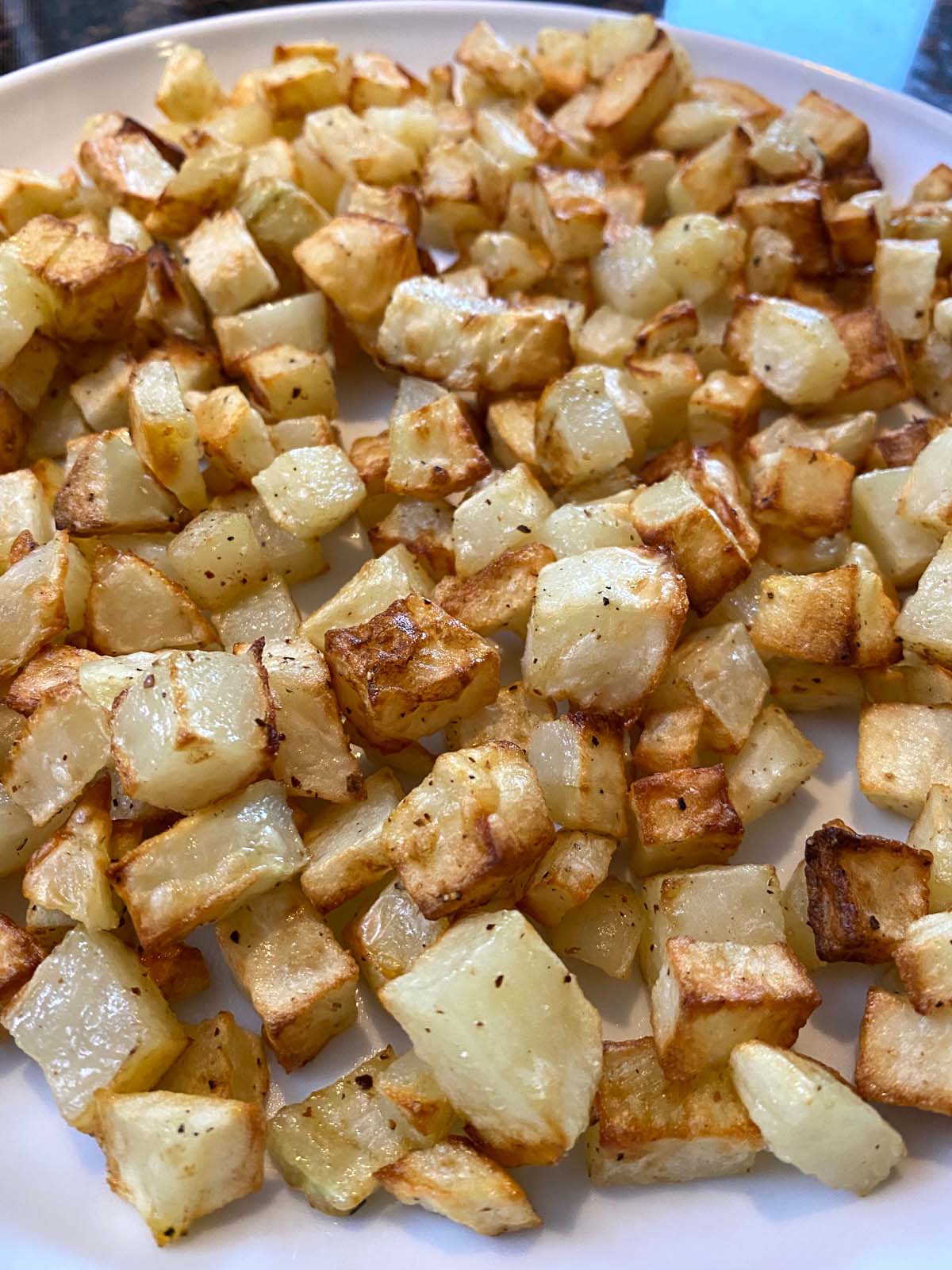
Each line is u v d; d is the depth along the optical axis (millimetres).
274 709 140
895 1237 122
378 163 225
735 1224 124
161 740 131
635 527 169
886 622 167
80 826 136
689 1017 124
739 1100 126
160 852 132
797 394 196
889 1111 132
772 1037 130
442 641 148
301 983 132
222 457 181
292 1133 126
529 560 163
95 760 143
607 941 142
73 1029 127
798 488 178
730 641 163
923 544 177
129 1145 119
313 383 194
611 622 150
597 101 244
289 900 139
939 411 209
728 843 146
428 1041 120
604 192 224
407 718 147
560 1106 120
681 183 231
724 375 199
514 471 176
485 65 243
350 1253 121
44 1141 128
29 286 184
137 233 213
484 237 217
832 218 217
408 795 137
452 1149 121
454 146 226
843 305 227
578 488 183
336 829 144
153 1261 119
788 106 258
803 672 168
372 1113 128
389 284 200
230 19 255
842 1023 141
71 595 158
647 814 145
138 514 174
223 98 245
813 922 139
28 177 214
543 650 153
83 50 243
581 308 212
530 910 141
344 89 247
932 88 286
